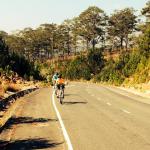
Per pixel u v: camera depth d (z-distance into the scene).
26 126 15.90
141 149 10.90
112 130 14.58
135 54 69.50
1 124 16.08
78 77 107.56
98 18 143.50
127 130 14.53
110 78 76.75
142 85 49.97
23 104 26.38
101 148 11.15
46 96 34.78
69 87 56.62
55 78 30.83
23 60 71.75
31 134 13.90
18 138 13.13
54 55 167.62
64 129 14.87
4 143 12.27
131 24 138.50
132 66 67.69
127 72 67.56
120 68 77.12
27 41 164.00
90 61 108.81
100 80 88.50
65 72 111.19
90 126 15.68
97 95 36.72
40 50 169.62
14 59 68.94
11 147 11.59
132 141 12.21
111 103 27.12
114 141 12.26
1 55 62.41
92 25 144.25
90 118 18.33
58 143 12.05
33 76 73.62
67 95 36.72
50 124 16.39
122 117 18.69
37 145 11.79
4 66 60.72
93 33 144.00
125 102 28.09
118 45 147.62
